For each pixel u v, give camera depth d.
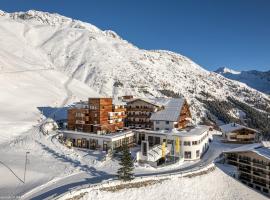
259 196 76.62
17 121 106.94
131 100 112.44
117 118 103.69
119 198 59.97
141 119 107.31
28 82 166.12
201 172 75.38
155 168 74.38
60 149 83.06
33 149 82.44
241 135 113.88
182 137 86.25
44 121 112.44
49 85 180.62
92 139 88.69
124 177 62.72
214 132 137.38
